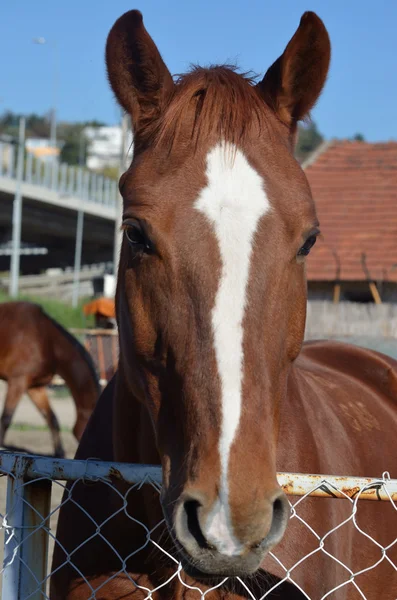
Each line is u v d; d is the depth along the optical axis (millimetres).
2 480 6199
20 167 24438
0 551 4145
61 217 30906
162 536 1893
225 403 1493
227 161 1674
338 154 13914
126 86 1925
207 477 1447
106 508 2107
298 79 1940
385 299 10766
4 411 8719
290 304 1679
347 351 3316
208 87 1807
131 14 1907
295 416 2217
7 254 36188
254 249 1589
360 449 2559
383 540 2471
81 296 28281
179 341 1595
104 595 2002
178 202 1641
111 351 13508
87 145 64438
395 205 12172
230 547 1384
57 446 8578
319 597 2000
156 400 1728
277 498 1449
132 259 1742
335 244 11500
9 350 8734
